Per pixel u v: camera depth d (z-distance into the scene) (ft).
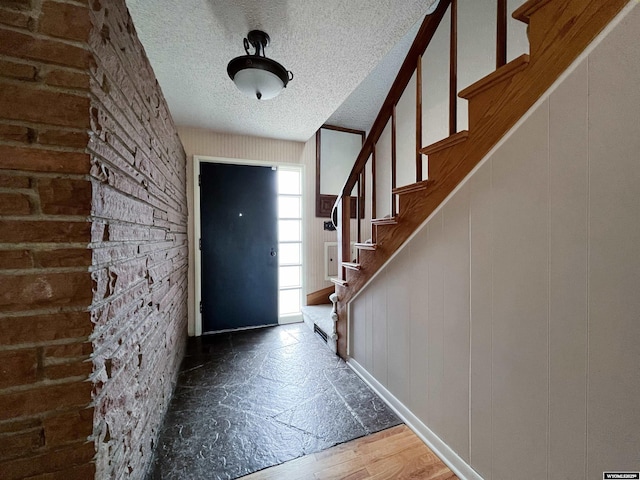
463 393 3.81
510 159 3.13
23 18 2.00
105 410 2.47
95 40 2.27
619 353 2.29
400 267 5.13
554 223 2.72
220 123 8.66
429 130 8.77
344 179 11.69
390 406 5.36
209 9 4.22
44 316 2.08
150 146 4.08
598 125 2.37
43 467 2.10
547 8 2.67
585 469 2.53
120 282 2.84
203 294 9.35
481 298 3.53
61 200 2.10
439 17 4.07
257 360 7.37
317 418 5.02
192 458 4.08
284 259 10.64
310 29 4.67
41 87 2.04
